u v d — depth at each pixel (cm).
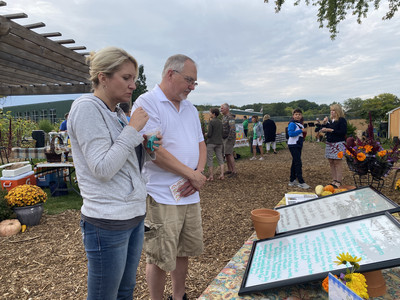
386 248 126
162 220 179
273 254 162
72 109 125
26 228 403
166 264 179
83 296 243
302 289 139
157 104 179
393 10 774
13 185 484
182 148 187
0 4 438
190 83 179
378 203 173
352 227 154
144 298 237
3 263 306
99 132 121
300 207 220
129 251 143
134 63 135
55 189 577
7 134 1202
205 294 141
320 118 2353
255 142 1084
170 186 179
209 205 506
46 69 718
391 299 128
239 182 682
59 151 561
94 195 124
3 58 588
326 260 135
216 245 342
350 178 695
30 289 256
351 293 97
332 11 795
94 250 127
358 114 2302
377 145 253
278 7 775
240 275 158
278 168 864
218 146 704
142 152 158
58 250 334
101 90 133
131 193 132
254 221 189
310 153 1293
